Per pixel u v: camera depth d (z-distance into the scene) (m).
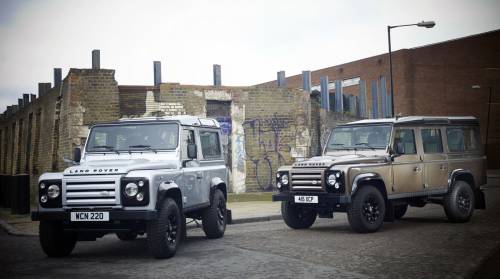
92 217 7.93
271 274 6.96
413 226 11.61
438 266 7.27
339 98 25.48
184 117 9.84
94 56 18.38
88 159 9.38
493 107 47.75
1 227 13.56
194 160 9.82
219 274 7.04
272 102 20.80
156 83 19.62
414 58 47.31
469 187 12.30
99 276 7.10
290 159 20.91
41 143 22.88
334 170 10.29
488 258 7.80
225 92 20.16
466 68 48.09
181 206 8.85
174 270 7.38
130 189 7.90
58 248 8.66
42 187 8.27
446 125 12.41
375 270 7.08
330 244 9.30
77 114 17.77
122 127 9.60
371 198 10.45
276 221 13.70
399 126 11.45
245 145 20.41
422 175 11.59
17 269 7.73
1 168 37.25
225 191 11.16
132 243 10.54
